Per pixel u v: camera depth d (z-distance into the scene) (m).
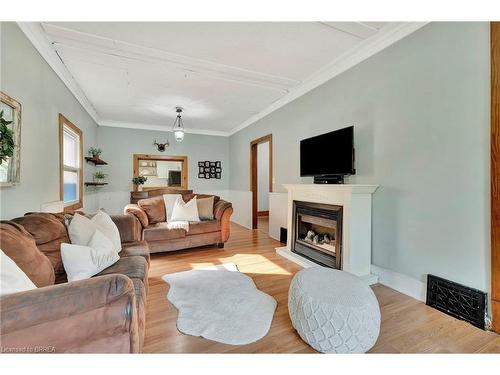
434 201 2.01
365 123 2.64
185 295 2.19
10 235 1.29
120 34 2.38
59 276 1.64
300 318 1.55
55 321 0.87
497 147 1.61
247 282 2.47
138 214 3.42
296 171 3.90
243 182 6.07
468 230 1.80
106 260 1.68
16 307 0.83
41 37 2.32
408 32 2.19
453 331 1.67
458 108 1.85
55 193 2.84
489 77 1.68
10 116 1.87
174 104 4.54
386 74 2.41
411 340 1.58
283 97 4.12
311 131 3.52
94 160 4.71
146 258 2.08
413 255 2.18
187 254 3.52
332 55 2.76
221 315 1.86
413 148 2.17
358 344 1.43
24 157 2.08
